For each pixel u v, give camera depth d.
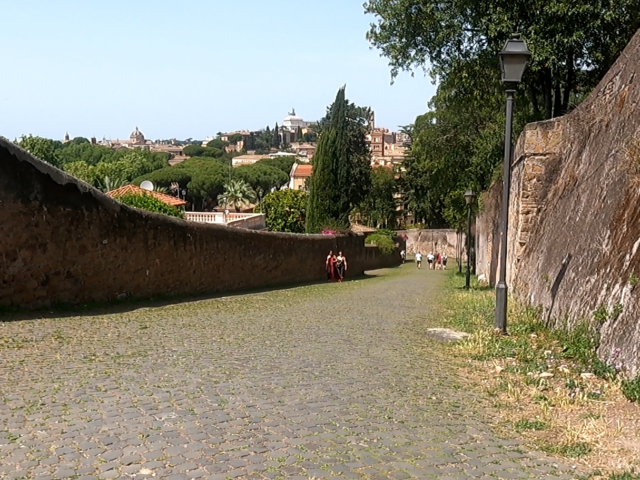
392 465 4.63
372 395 6.62
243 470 4.45
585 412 6.00
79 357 8.05
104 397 6.17
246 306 16.12
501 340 9.94
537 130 16.39
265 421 5.59
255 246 23.69
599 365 7.52
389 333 11.20
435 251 85.25
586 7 19.33
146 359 8.09
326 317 13.77
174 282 17.36
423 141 41.47
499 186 23.56
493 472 4.54
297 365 8.05
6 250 11.61
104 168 78.94
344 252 38.25
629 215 8.55
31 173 12.00
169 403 6.04
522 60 10.55
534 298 13.48
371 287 26.95
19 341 8.96
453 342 10.12
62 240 12.77
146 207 27.27
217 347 9.22
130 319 12.09
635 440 5.18
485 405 6.36
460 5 21.97
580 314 9.23
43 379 6.81
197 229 18.66
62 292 12.88
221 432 5.25
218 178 85.69
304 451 4.87
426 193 82.94
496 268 23.77
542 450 5.03
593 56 21.73
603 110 12.55
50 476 4.25
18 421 5.38
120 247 14.59
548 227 14.30
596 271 9.16
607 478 4.43
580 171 13.03
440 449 5.01
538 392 6.75
